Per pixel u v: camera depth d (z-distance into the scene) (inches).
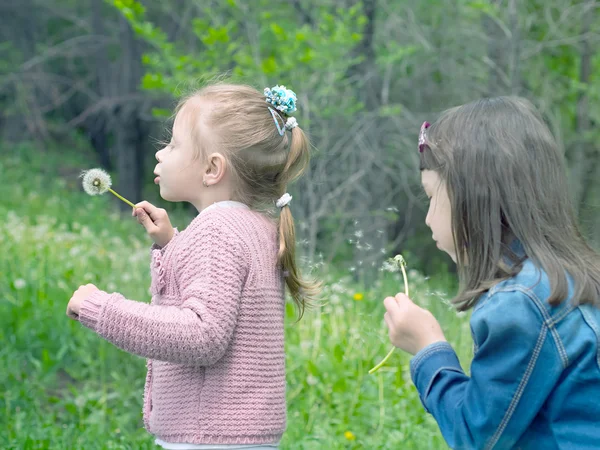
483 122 78.4
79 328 221.3
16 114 773.9
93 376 200.8
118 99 625.9
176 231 106.7
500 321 70.6
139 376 205.8
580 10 437.1
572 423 71.7
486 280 75.5
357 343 191.2
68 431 162.2
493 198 75.8
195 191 100.0
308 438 159.6
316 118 359.6
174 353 87.4
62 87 780.0
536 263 73.6
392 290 246.2
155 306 89.4
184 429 92.0
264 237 95.8
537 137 77.8
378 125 407.5
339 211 355.6
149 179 805.9
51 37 733.3
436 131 81.4
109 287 250.7
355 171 393.4
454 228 78.2
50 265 273.4
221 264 90.1
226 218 93.6
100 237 410.6
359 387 179.2
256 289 92.4
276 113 102.3
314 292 102.2
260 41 372.5
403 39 435.2
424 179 83.1
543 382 70.7
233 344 91.5
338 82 362.0
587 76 449.4
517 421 71.0
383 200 408.2
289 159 102.5
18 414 169.3
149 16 601.0
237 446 91.7
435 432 164.4
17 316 221.5
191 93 104.5
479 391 71.8
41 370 198.8
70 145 815.1
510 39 401.4
